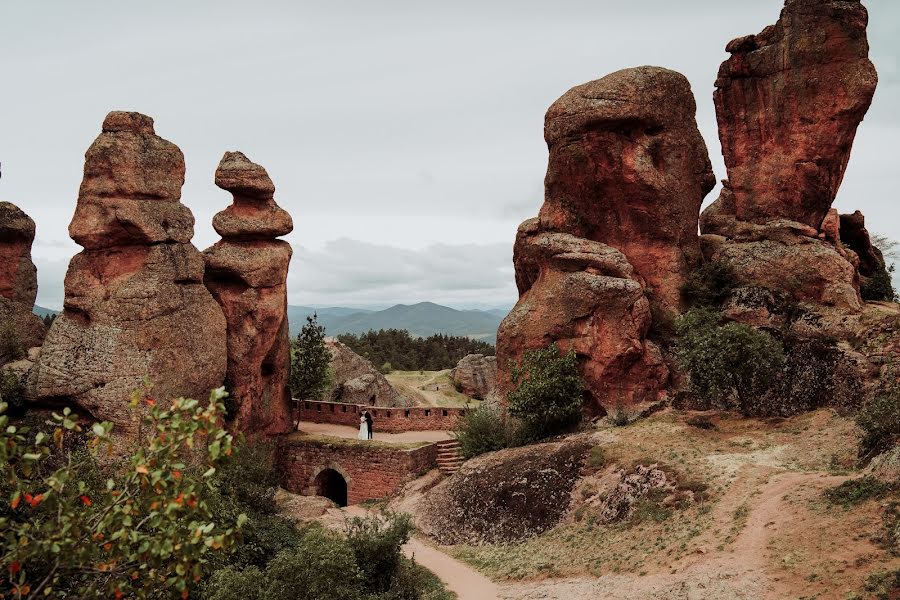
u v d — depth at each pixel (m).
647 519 27.70
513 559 29.86
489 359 78.62
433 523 36.47
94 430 11.68
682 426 34.94
